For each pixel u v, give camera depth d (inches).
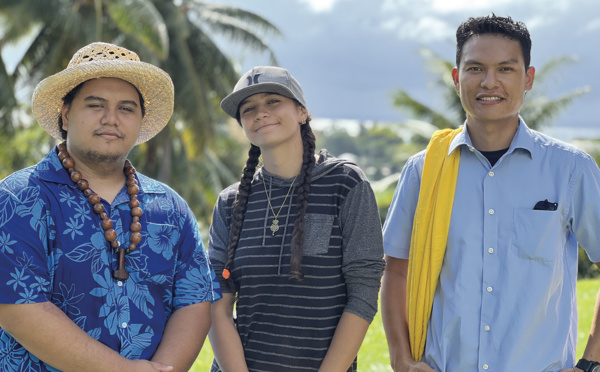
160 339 106.2
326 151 125.5
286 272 117.1
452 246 115.7
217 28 773.9
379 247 118.4
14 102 651.5
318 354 116.0
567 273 115.2
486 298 112.6
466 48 116.3
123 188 109.3
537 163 114.3
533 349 110.5
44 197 101.2
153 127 122.4
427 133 817.5
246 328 119.7
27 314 95.0
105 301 101.3
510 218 113.0
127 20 599.8
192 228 114.7
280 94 120.3
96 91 106.1
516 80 113.7
